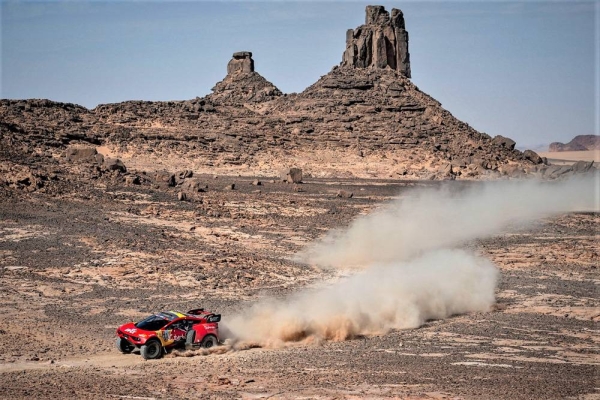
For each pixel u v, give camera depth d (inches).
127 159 5487.2
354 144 6811.0
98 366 1039.6
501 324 1360.7
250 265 1873.8
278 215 3056.1
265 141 6599.4
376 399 855.7
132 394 869.2
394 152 6756.9
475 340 1239.5
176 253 1948.8
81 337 1212.5
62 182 3065.9
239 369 1014.4
